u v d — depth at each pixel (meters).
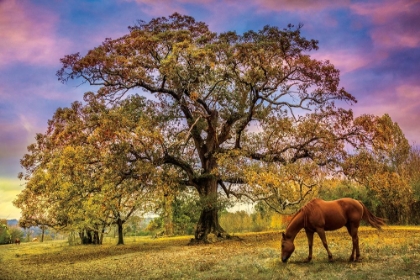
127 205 28.02
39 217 29.98
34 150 23.34
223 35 23.36
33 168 23.41
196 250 18.86
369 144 23.33
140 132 20.31
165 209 29.22
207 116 24.28
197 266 12.27
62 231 33.59
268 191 21.34
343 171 23.33
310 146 24.56
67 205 22.23
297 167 21.19
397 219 30.33
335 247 13.99
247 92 24.50
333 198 31.45
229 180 24.53
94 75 22.00
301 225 11.05
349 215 10.71
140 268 13.30
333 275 8.87
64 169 19.64
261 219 38.84
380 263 9.95
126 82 23.41
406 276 8.35
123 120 20.39
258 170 21.84
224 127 25.94
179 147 24.30
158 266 13.41
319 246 15.10
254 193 22.55
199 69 22.31
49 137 22.81
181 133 25.06
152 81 24.31
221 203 23.50
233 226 39.12
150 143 20.78
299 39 23.27
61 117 21.72
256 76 22.94
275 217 37.34
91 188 21.25
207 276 10.22
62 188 21.03
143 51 23.09
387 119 22.91
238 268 11.04
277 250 14.73
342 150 23.42
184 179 26.19
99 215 26.22
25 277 13.24
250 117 24.38
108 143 19.92
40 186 21.33
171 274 11.16
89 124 20.47
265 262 11.62
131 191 22.66
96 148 20.02
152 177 21.98
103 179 20.52
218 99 25.12
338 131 23.84
